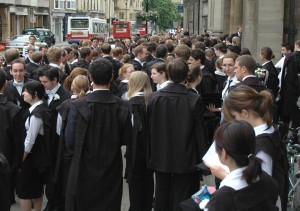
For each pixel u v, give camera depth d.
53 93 6.57
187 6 67.81
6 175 3.78
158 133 5.56
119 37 55.97
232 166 3.05
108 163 5.07
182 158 5.46
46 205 6.80
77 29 51.97
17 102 7.61
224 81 8.91
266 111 3.80
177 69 5.51
